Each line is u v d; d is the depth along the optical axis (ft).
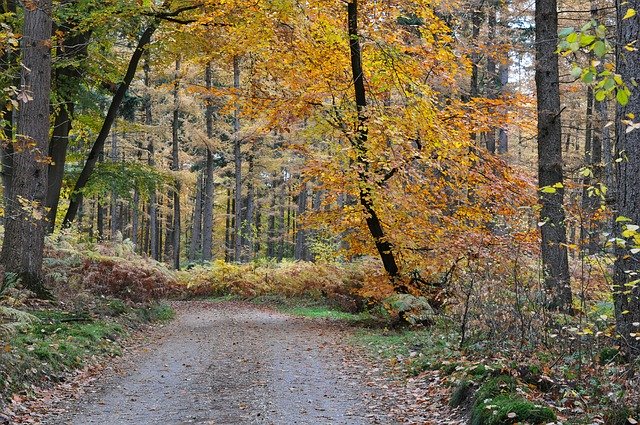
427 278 48.39
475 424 19.56
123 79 63.26
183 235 182.19
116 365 32.78
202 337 44.01
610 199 28.19
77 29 53.36
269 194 134.51
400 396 25.96
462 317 34.73
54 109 58.23
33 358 27.45
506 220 42.09
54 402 24.77
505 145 74.74
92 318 40.75
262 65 47.14
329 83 46.21
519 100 43.34
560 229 35.29
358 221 48.65
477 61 61.87
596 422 17.22
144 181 69.51
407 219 44.98
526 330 27.20
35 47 40.04
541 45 36.78
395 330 44.70
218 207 161.89
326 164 43.62
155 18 54.60
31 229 40.73
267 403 24.91
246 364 33.53
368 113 41.52
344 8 45.27
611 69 12.28
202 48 56.24
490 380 21.84
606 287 27.02
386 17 43.65
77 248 59.11
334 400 25.54
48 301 41.19
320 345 40.06
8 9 49.03
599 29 11.34
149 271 61.36
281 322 53.78
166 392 27.02
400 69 41.83
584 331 20.21
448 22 56.85
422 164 45.06
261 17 41.45
